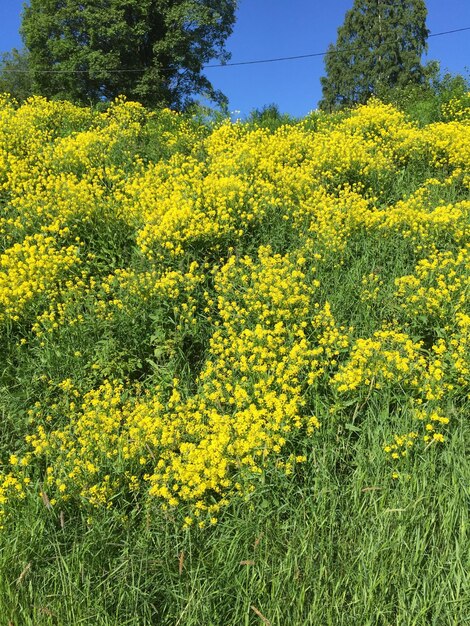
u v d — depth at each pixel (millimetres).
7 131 8797
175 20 28609
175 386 4414
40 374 4586
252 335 4457
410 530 3027
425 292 4867
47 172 7812
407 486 3271
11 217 6539
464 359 3969
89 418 3959
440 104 10977
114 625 2719
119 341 4828
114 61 27812
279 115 11164
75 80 28891
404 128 9492
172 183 7168
